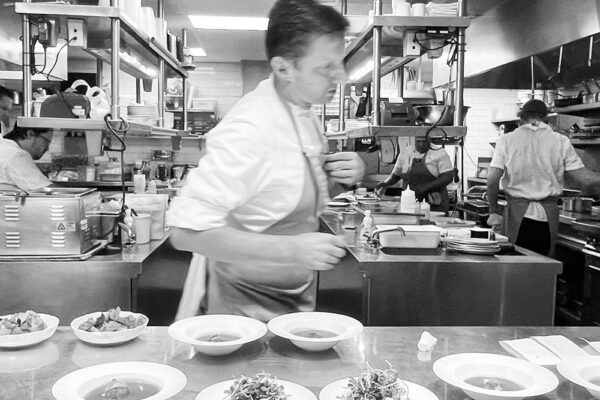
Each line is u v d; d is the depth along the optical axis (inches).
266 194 63.9
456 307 112.1
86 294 106.4
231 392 47.2
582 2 135.8
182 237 58.9
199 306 83.4
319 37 58.2
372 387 47.6
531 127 169.0
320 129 73.5
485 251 117.7
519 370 54.3
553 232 170.7
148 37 163.6
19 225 104.9
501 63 177.3
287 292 78.1
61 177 255.8
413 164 224.2
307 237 57.8
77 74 292.4
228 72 368.5
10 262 104.6
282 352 59.1
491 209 181.0
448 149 343.6
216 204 57.9
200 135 298.2
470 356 57.0
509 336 65.1
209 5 229.9
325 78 61.1
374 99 145.7
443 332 65.9
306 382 52.4
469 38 200.4
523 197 171.5
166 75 228.7
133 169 285.6
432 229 124.1
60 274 105.7
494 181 175.9
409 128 144.9
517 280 112.2
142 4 228.5
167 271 135.1
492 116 317.4
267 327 62.1
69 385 49.9
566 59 160.2
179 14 244.2
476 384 52.0
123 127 129.8
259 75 362.3
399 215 153.7
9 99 186.9
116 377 52.0
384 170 279.4
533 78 189.5
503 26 176.4
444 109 143.9
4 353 58.3
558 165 169.0
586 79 188.5
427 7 145.7
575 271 163.8
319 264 57.4
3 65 175.6
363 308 112.4
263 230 66.8
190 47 320.8
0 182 153.5
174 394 48.4
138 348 60.0
